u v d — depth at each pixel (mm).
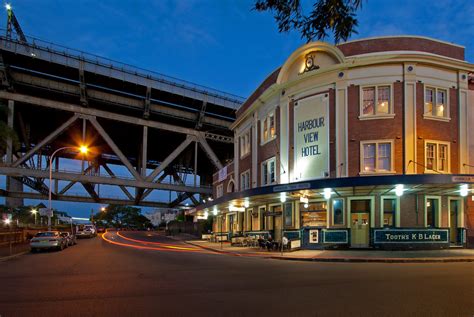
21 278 12758
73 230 56531
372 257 18141
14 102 48656
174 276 12602
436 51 25828
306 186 22250
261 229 32156
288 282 10961
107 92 53875
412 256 18391
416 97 24531
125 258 19922
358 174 24469
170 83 54000
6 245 28875
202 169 79562
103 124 58156
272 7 6086
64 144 65812
